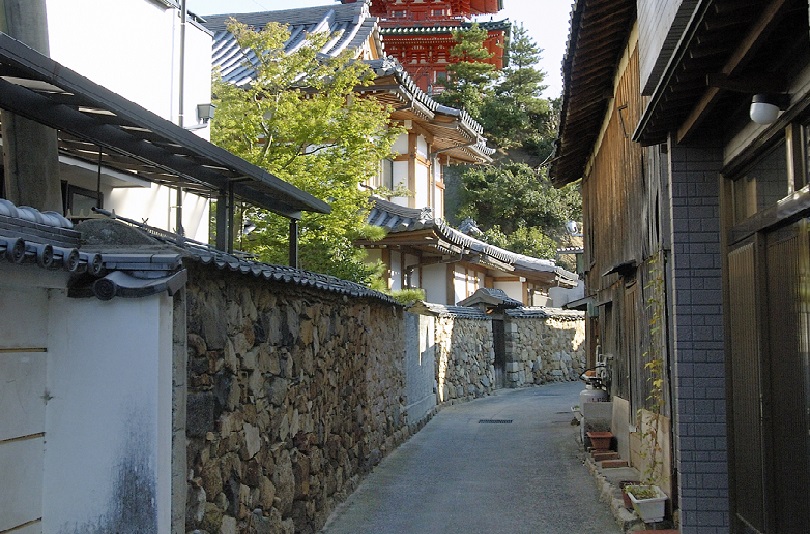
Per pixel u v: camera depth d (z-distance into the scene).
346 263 13.12
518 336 26.20
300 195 7.98
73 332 4.19
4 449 3.82
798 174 4.46
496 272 30.86
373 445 11.06
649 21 6.99
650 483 7.60
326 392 8.16
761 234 5.24
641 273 8.87
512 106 42.81
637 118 8.88
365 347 10.54
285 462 6.56
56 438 4.16
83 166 8.18
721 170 6.13
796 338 4.63
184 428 4.45
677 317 6.35
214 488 4.95
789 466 4.77
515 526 7.87
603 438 11.42
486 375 23.80
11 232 3.66
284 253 12.45
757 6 4.03
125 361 4.14
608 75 10.95
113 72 9.79
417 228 19.62
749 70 4.79
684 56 4.78
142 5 10.41
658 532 6.79
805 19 4.05
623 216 10.23
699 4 4.13
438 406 18.89
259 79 13.52
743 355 5.68
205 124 11.54
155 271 4.18
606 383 13.07
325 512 7.99
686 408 6.30
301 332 7.11
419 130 23.55
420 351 16.39
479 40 41.91
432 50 43.34
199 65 11.82
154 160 5.95
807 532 4.46
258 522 5.81
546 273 30.27
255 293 5.87
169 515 4.22
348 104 13.69
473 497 9.20
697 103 5.59
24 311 3.99
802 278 4.50
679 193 6.38
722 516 6.20
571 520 8.06
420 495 9.31
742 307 5.68
